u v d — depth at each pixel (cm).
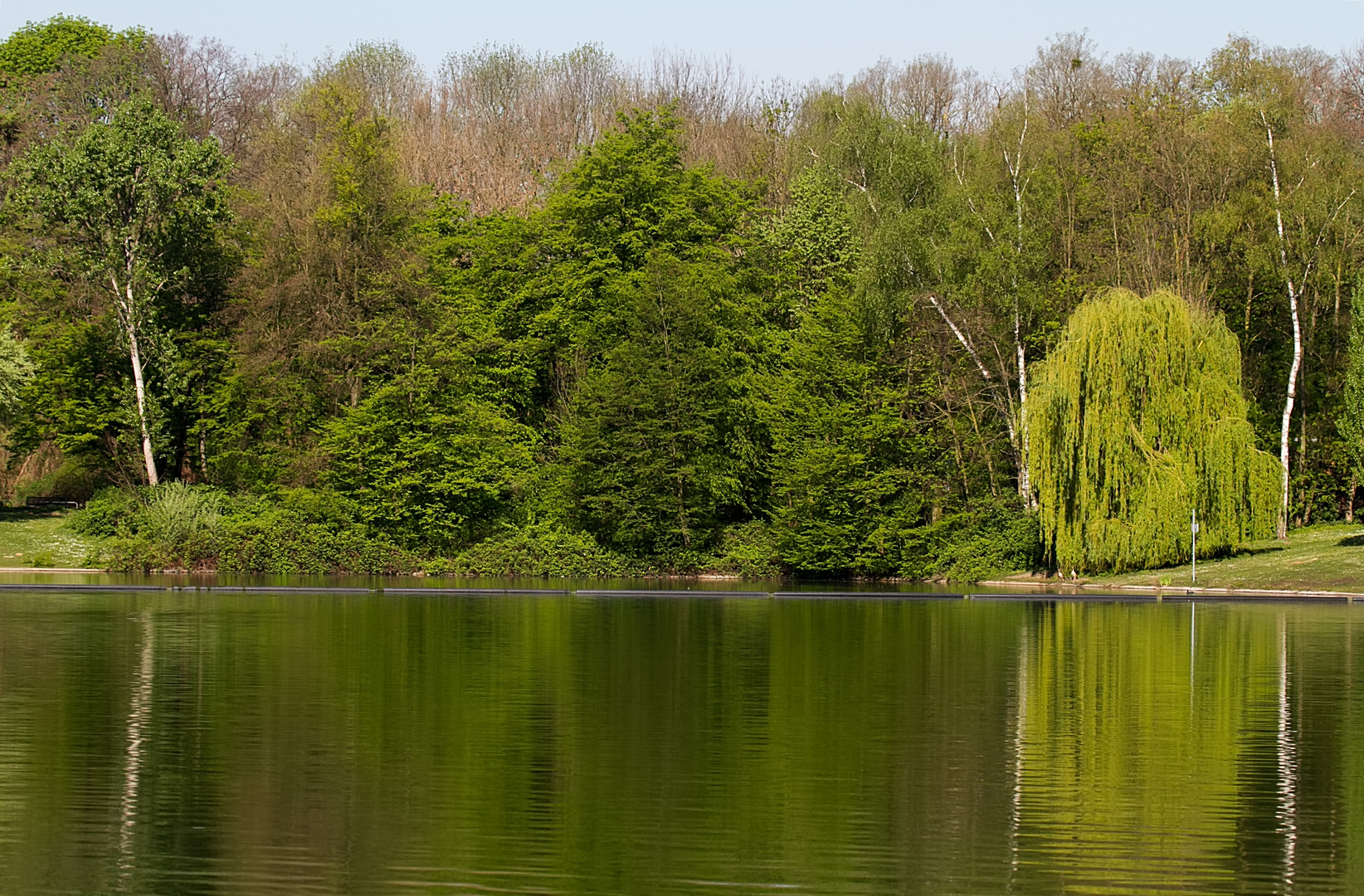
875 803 1595
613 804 1588
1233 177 5638
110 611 3747
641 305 5734
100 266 5784
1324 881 1328
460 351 5903
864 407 5656
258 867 1349
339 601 4225
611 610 3981
